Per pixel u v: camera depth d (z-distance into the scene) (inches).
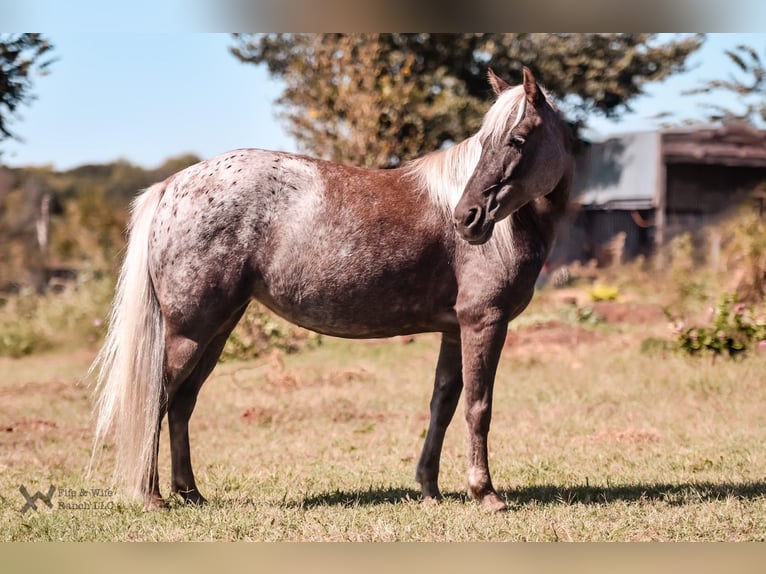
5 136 423.2
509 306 261.6
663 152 1243.8
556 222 268.1
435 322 269.6
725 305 564.4
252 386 536.1
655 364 547.8
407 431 402.9
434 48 1180.5
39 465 339.6
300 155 272.2
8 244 1438.2
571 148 267.3
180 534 241.3
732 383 477.7
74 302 894.4
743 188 1305.4
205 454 361.4
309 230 260.4
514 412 440.8
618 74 1250.6
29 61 413.1
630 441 367.2
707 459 328.5
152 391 262.2
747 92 1095.6
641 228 1302.9
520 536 237.0
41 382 582.6
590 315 797.2
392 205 263.9
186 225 260.4
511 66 1224.8
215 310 261.6
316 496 287.1
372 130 871.7
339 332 271.0
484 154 251.4
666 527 243.3
